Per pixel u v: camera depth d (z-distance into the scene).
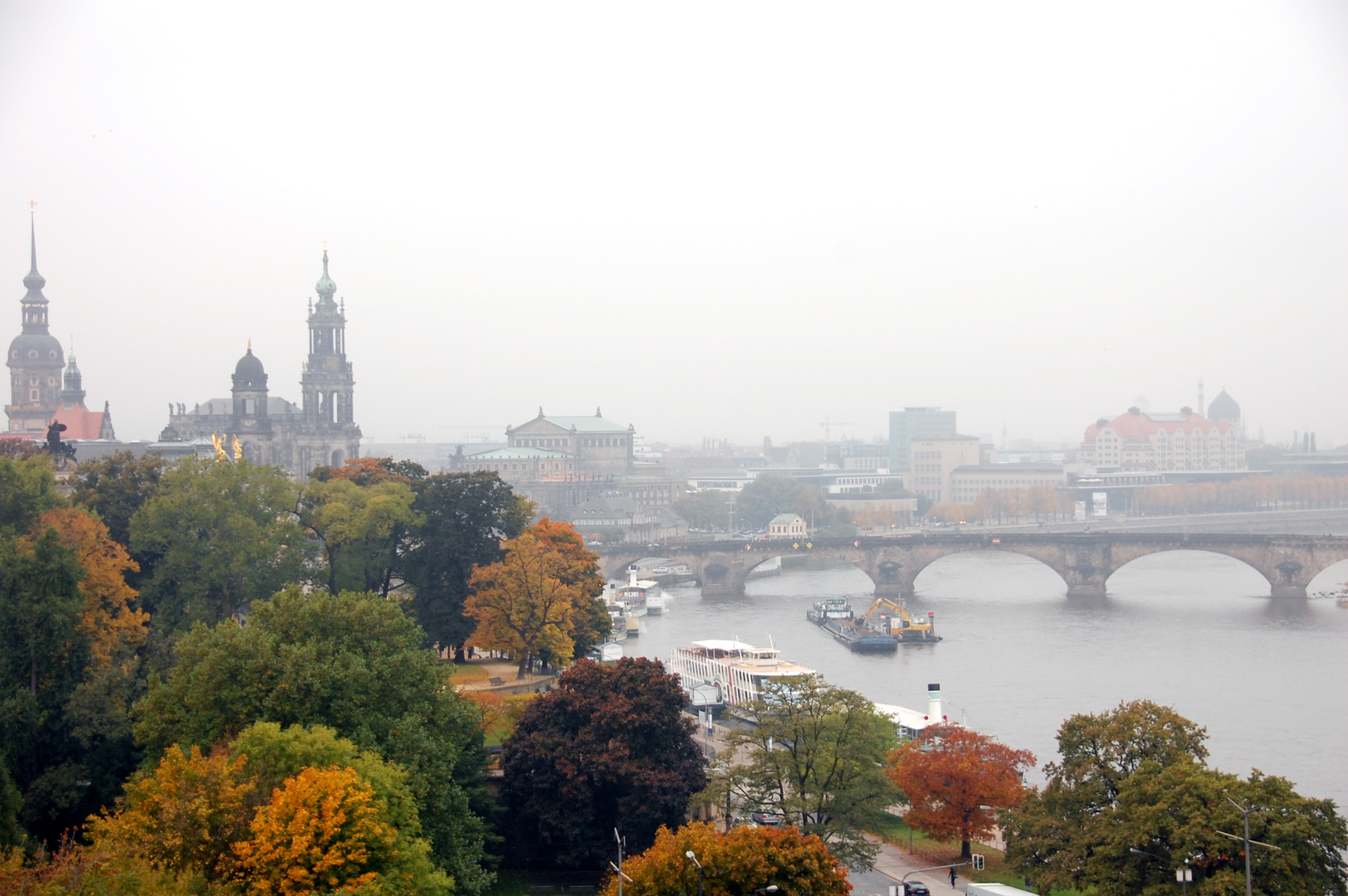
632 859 110.06
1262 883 104.81
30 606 134.00
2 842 109.06
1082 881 121.19
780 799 141.88
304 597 136.88
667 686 143.12
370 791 94.25
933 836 153.00
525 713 145.50
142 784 96.00
